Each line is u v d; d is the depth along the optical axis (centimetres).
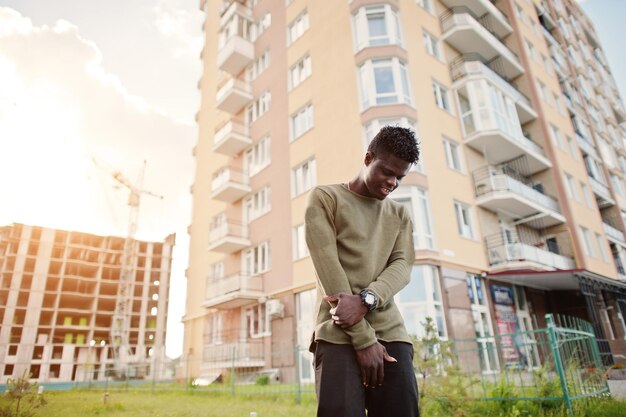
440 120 1656
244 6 2402
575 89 2802
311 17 1936
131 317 5809
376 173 177
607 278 1684
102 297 5512
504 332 1489
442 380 512
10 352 4694
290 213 1773
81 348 5162
